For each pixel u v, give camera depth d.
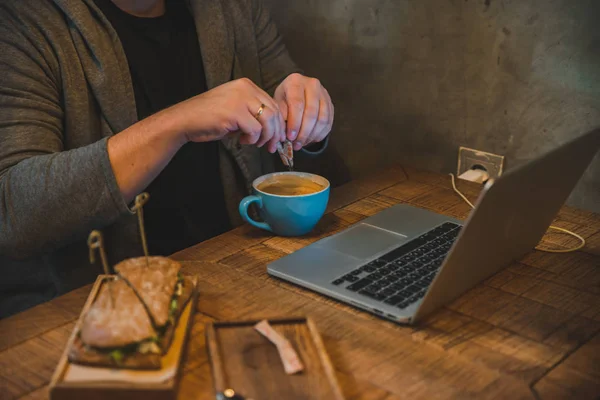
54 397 0.65
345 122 1.63
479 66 1.35
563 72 1.23
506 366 0.74
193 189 1.42
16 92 1.14
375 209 1.20
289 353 0.72
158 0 1.38
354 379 0.71
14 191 1.06
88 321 0.71
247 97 1.09
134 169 1.06
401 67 1.47
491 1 1.28
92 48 1.22
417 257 0.97
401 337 0.79
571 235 1.09
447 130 1.45
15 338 0.80
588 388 0.71
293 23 1.65
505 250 0.92
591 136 0.89
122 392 0.65
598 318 0.85
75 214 1.05
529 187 0.83
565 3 1.19
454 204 1.22
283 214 1.04
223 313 0.84
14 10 1.17
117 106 1.25
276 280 0.93
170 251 1.37
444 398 0.69
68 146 1.24
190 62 1.42
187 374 0.72
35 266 1.34
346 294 0.87
